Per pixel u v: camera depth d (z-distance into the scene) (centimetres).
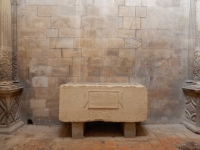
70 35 506
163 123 515
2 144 385
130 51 512
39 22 503
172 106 516
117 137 425
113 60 511
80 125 421
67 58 508
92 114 415
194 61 486
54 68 508
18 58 503
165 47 515
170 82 516
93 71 510
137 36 511
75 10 505
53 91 509
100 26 508
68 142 397
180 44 516
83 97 414
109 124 506
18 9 500
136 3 509
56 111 511
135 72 513
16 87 469
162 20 513
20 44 502
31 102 508
